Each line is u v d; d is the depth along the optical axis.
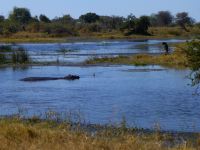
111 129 24.78
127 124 27.22
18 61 71.31
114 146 19.20
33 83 47.53
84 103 35.22
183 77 48.12
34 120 27.42
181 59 61.78
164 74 51.53
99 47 113.31
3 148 18.38
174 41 135.25
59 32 191.12
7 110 32.97
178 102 34.53
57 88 43.56
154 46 111.62
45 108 33.38
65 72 57.59
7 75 55.56
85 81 48.19
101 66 63.84
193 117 29.38
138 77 49.94
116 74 53.41
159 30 189.75
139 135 23.55
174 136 24.00
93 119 28.88
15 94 40.50
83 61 71.69
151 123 27.66
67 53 93.44
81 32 197.00
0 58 72.25
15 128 21.64
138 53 84.81
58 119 27.70
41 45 130.88
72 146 18.80
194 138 23.55
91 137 21.23
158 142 21.23
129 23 182.75
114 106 33.59
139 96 37.66
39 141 19.70
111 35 181.25
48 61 73.38
